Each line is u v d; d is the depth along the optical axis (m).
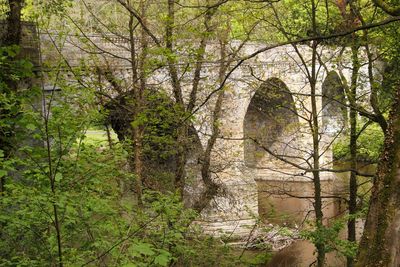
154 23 16.30
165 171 17.61
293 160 35.25
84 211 7.64
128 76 18.38
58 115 7.11
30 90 8.38
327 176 34.81
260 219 17.89
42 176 7.14
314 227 16.92
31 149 7.30
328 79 16.94
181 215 9.86
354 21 15.54
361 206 16.69
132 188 10.87
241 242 21.66
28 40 14.80
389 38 15.39
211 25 16.94
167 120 15.76
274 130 25.84
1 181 8.60
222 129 25.50
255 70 23.17
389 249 6.11
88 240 7.59
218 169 22.02
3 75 8.92
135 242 7.17
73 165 7.51
